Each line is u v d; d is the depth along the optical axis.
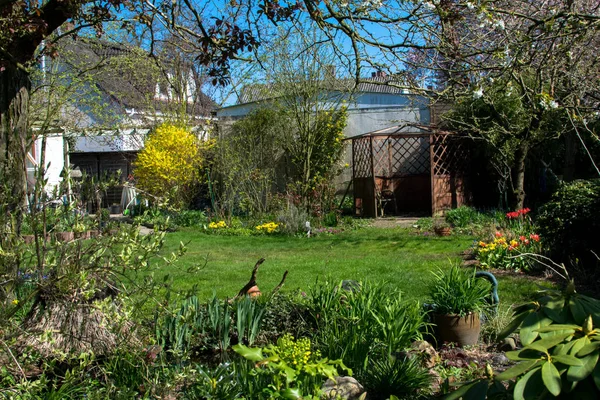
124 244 3.28
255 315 5.11
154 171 16.42
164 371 3.79
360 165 18.28
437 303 5.22
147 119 19.78
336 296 5.28
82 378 3.61
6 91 4.38
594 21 4.57
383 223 15.71
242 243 12.56
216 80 5.84
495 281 5.76
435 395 3.80
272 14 5.32
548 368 1.60
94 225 3.50
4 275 3.26
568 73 5.70
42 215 3.38
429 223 14.58
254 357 2.64
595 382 1.56
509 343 5.01
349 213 18.94
